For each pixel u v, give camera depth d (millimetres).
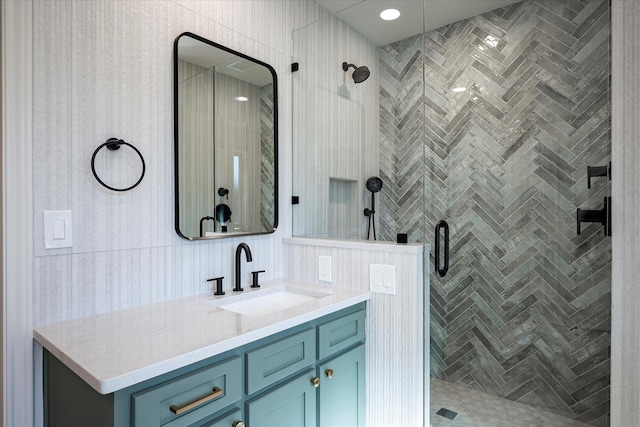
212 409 1048
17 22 1124
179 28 1586
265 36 1987
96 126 1315
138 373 871
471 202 1597
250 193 1885
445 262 1627
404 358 1617
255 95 1914
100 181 1305
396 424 1641
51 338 1088
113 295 1372
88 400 945
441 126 1649
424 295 1625
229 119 1782
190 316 1320
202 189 1664
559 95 1440
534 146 1487
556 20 1441
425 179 1674
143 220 1460
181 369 988
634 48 1196
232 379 1108
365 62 1838
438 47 1657
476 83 1586
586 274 1420
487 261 1564
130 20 1417
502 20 1542
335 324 1521
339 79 1930
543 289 1490
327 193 1967
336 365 1521
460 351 1599
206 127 1681
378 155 1794
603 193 1368
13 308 1123
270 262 2004
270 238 2010
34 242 1172
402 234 1715
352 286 1781
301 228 2090
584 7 1393
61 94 1227
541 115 1473
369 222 1807
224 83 1764
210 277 1711
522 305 1526
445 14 1643
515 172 1521
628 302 1206
